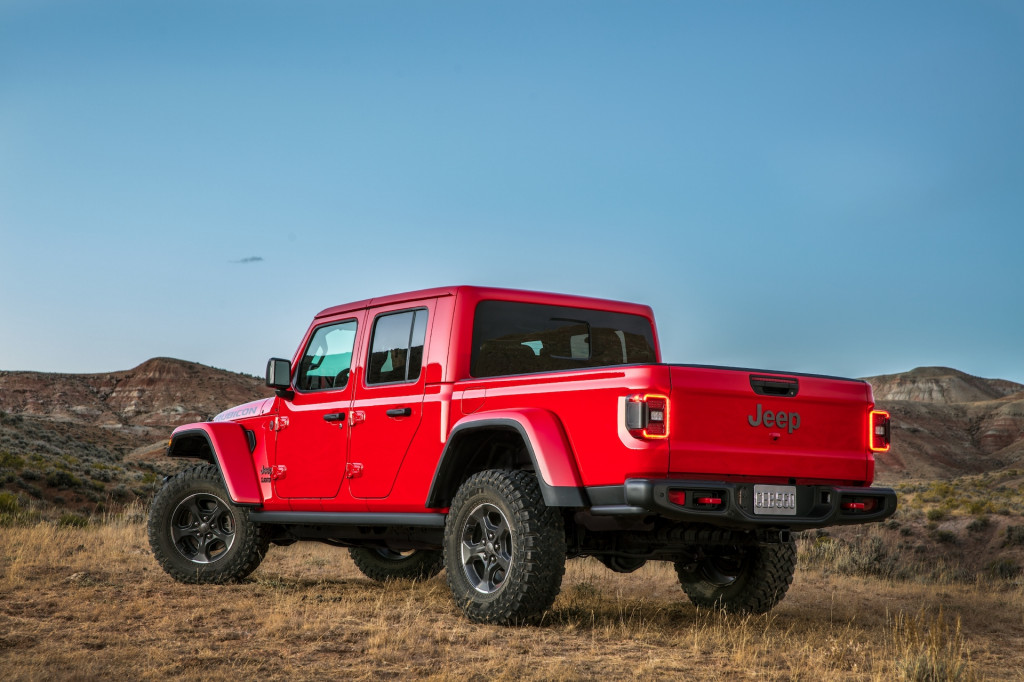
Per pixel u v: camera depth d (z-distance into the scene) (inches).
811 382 222.1
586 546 239.0
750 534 238.7
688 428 202.5
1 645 186.4
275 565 381.1
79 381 6555.1
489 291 252.5
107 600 248.2
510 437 240.8
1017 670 202.1
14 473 1272.1
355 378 271.9
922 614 237.1
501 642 201.8
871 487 231.9
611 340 279.4
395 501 253.3
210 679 161.9
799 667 188.1
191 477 305.6
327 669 172.6
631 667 181.3
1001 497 1871.3
